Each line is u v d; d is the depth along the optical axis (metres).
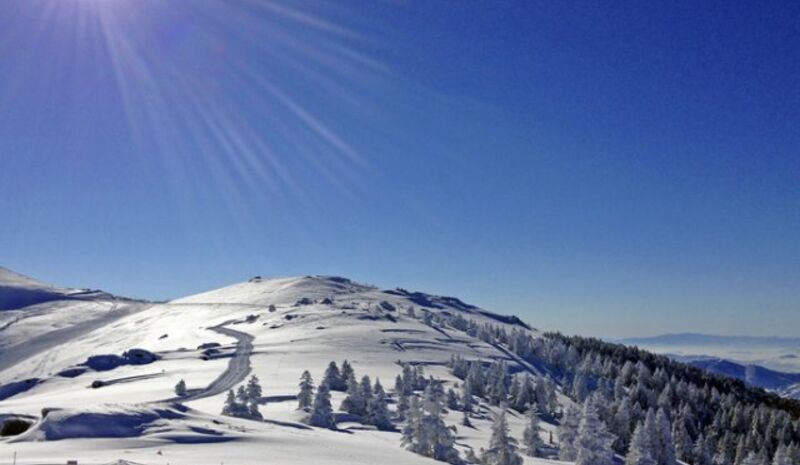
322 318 198.38
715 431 128.12
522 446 77.12
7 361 199.75
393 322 198.88
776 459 92.94
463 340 184.00
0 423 45.12
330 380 100.88
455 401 103.25
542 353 183.12
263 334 178.38
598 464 59.38
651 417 86.44
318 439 44.81
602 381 139.25
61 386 125.12
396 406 91.19
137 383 111.38
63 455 30.61
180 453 33.06
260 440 39.75
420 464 40.44
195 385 101.38
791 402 182.88
